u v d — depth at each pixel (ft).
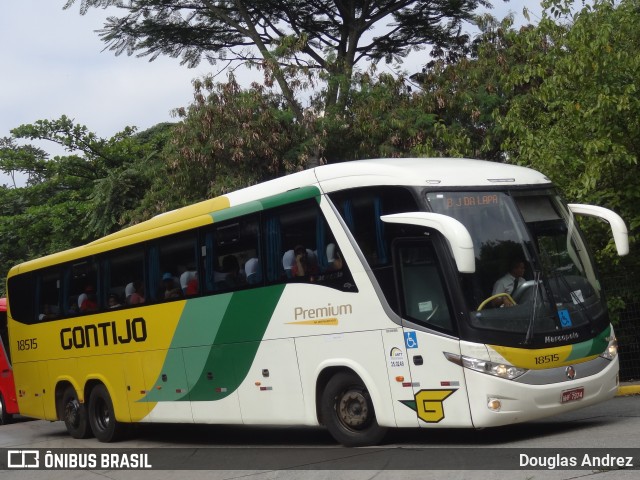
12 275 61.31
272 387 40.27
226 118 75.66
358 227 36.52
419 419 34.32
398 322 34.86
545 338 33.42
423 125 76.07
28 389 59.41
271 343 40.19
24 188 129.59
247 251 41.65
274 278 40.16
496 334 32.78
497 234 34.40
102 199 101.76
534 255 34.53
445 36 85.87
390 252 35.27
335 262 37.37
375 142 78.28
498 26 82.02
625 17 52.70
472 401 32.71
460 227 31.71
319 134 76.74
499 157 78.02
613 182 52.08
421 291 34.32
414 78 83.41
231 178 75.72
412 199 34.50
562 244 35.86
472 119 76.43
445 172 35.32
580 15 52.06
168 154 80.69
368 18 85.66
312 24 86.58
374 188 35.94
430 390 33.91
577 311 34.73
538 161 53.36
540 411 33.06
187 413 45.42
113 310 50.67
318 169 38.65
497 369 32.53
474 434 38.11
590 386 34.37
